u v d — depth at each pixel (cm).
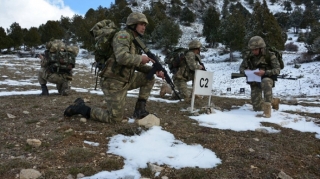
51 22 4778
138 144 370
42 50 4675
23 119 468
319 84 1739
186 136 415
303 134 474
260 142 410
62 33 4884
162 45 4300
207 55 3997
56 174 284
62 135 387
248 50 641
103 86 450
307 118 573
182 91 737
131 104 629
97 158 326
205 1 9506
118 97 440
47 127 423
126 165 315
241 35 3303
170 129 446
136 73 473
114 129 424
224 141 404
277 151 382
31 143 348
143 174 297
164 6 7806
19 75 1641
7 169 288
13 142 361
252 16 2969
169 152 352
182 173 298
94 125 441
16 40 4456
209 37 4834
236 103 770
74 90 950
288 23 6531
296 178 312
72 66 747
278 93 1622
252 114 593
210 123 503
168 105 655
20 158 313
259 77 611
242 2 10131
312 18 6300
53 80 734
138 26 437
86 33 3938
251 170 316
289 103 819
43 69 744
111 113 444
